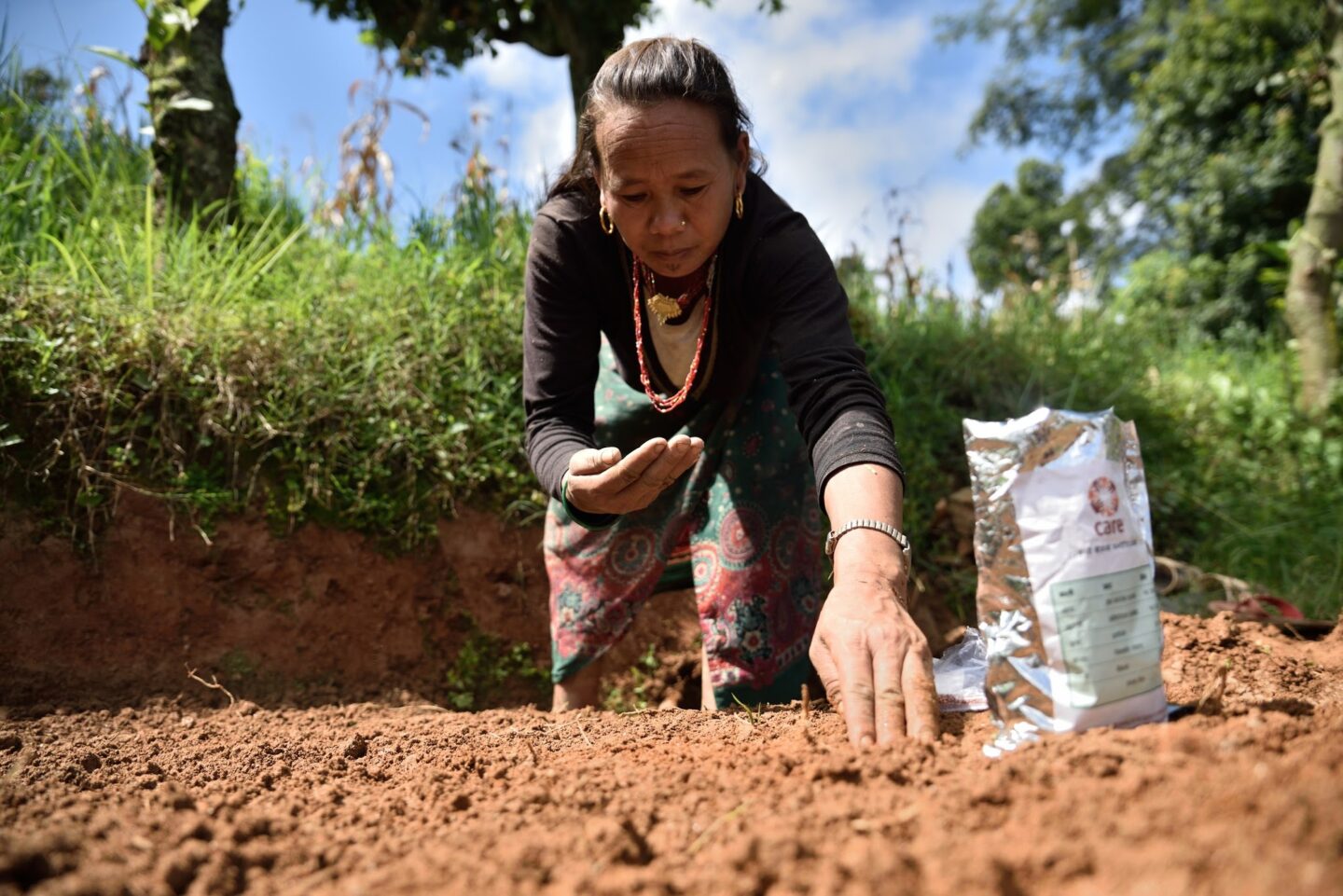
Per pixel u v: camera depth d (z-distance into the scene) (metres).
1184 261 11.98
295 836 1.35
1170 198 12.63
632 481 1.85
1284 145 10.94
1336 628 2.60
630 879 1.06
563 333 2.23
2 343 3.00
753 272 2.08
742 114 1.94
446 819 1.40
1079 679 1.37
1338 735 1.28
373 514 3.36
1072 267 6.08
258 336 3.35
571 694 2.63
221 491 3.15
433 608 3.41
